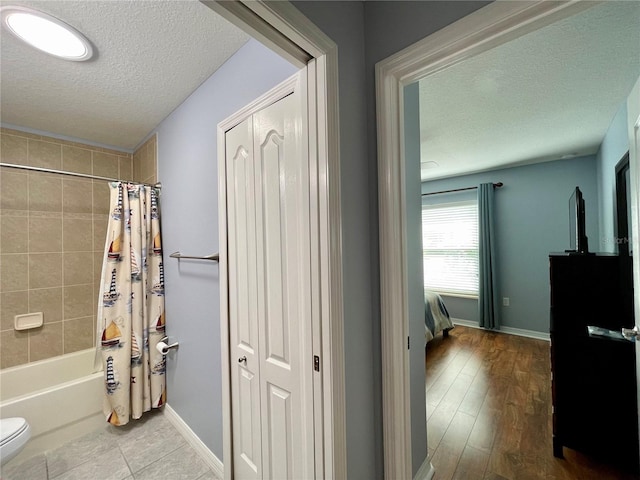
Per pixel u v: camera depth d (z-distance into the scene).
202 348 1.73
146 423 2.07
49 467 1.69
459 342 3.65
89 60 1.45
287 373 1.14
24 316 2.22
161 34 1.28
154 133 2.29
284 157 1.15
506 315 4.07
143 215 2.13
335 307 0.94
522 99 2.07
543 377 2.66
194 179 1.78
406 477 1.09
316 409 0.99
